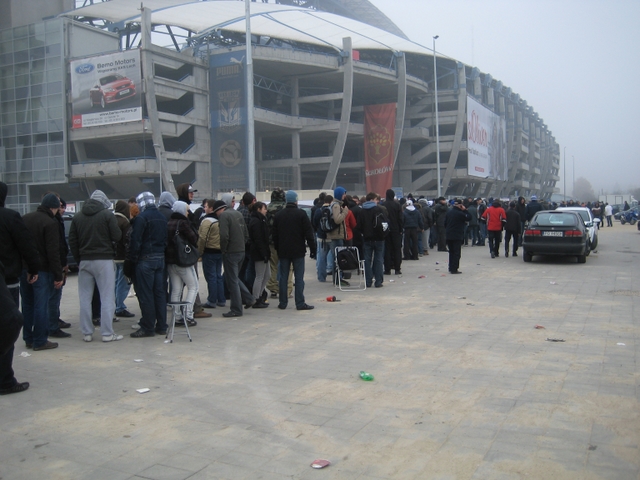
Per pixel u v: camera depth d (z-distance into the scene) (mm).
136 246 7875
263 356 6828
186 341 7711
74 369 6391
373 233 12195
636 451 3990
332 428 4555
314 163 60219
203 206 11672
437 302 10258
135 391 5570
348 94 56812
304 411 4945
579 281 12641
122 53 48094
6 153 54062
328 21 65938
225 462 3984
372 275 13047
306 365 6383
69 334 8109
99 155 54344
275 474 3789
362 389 5504
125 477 3785
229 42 57438
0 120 54188
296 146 60156
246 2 24594
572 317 8656
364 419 4730
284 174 66000
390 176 62156
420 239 19781
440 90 67938
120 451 4199
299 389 5543
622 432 4320
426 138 68188
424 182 70000
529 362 6254
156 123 47938
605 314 8836
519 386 5449
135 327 8797
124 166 49656
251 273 10742
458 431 4426
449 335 7641
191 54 53125
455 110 71562
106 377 6070
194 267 8797
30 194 54938
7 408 5145
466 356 6578
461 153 70750
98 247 7672
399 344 7223
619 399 5023
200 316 9367
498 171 80250
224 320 9148
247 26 24500
